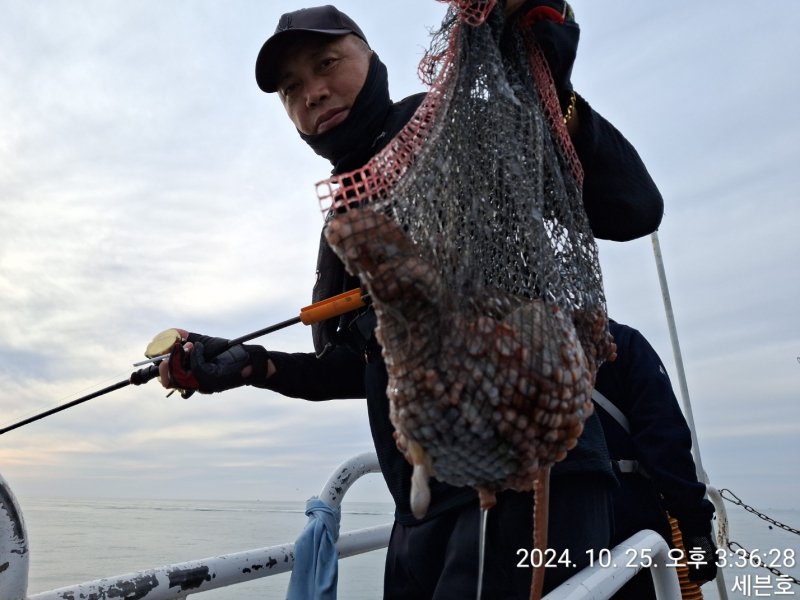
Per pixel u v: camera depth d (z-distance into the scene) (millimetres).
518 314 967
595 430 1733
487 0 1171
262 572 2055
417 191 1011
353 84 1870
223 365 2188
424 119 1120
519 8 1344
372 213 907
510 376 900
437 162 1040
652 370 2543
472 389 897
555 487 1632
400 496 1888
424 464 937
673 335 3914
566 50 1402
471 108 1146
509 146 1132
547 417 914
